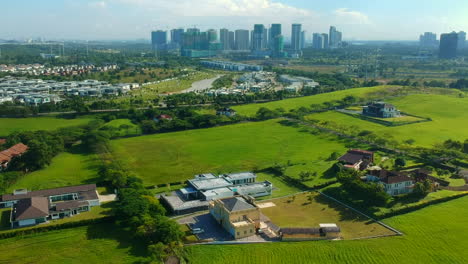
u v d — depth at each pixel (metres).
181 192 197.12
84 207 173.62
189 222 167.88
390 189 187.75
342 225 163.12
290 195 196.12
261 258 139.00
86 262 136.00
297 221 167.00
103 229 159.00
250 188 195.62
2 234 150.75
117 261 136.38
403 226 160.00
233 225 154.00
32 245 146.62
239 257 140.00
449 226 159.12
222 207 162.12
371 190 181.12
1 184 195.62
